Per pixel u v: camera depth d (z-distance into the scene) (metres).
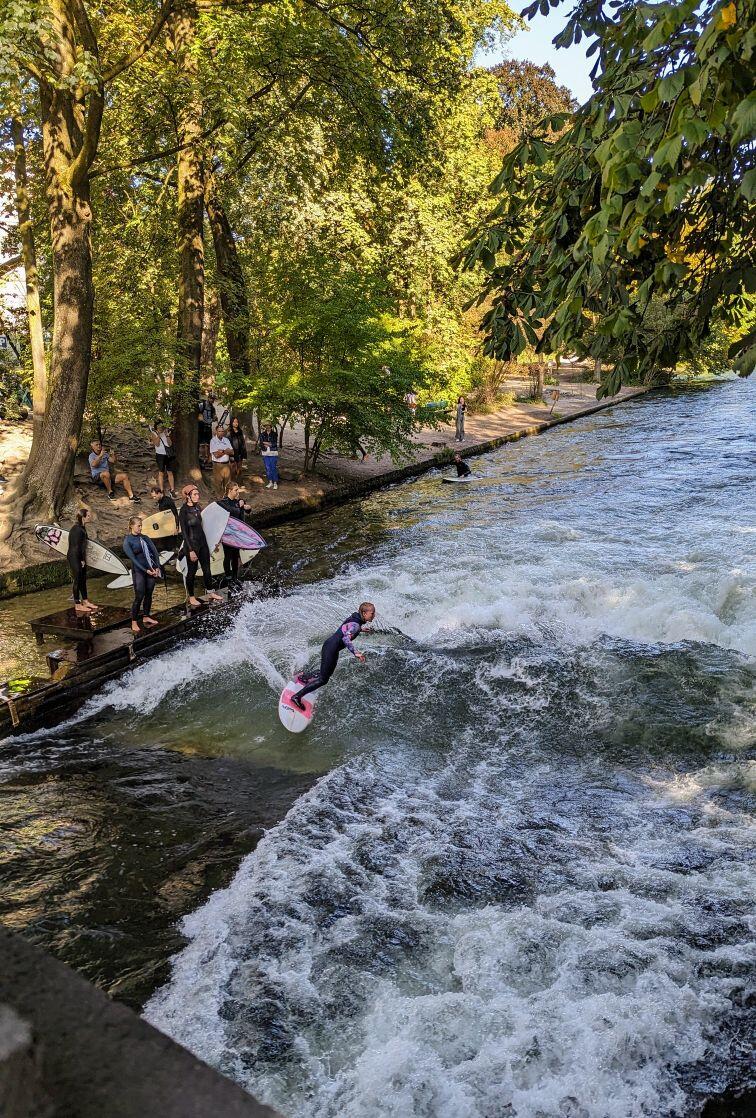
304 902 6.60
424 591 13.95
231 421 22.48
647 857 7.07
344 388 23.44
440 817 7.87
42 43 14.09
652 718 9.47
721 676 10.30
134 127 20.75
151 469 22.53
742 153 4.64
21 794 8.44
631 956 5.80
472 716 9.96
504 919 6.30
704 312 5.09
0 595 15.01
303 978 5.80
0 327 23.47
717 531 16.56
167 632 12.29
